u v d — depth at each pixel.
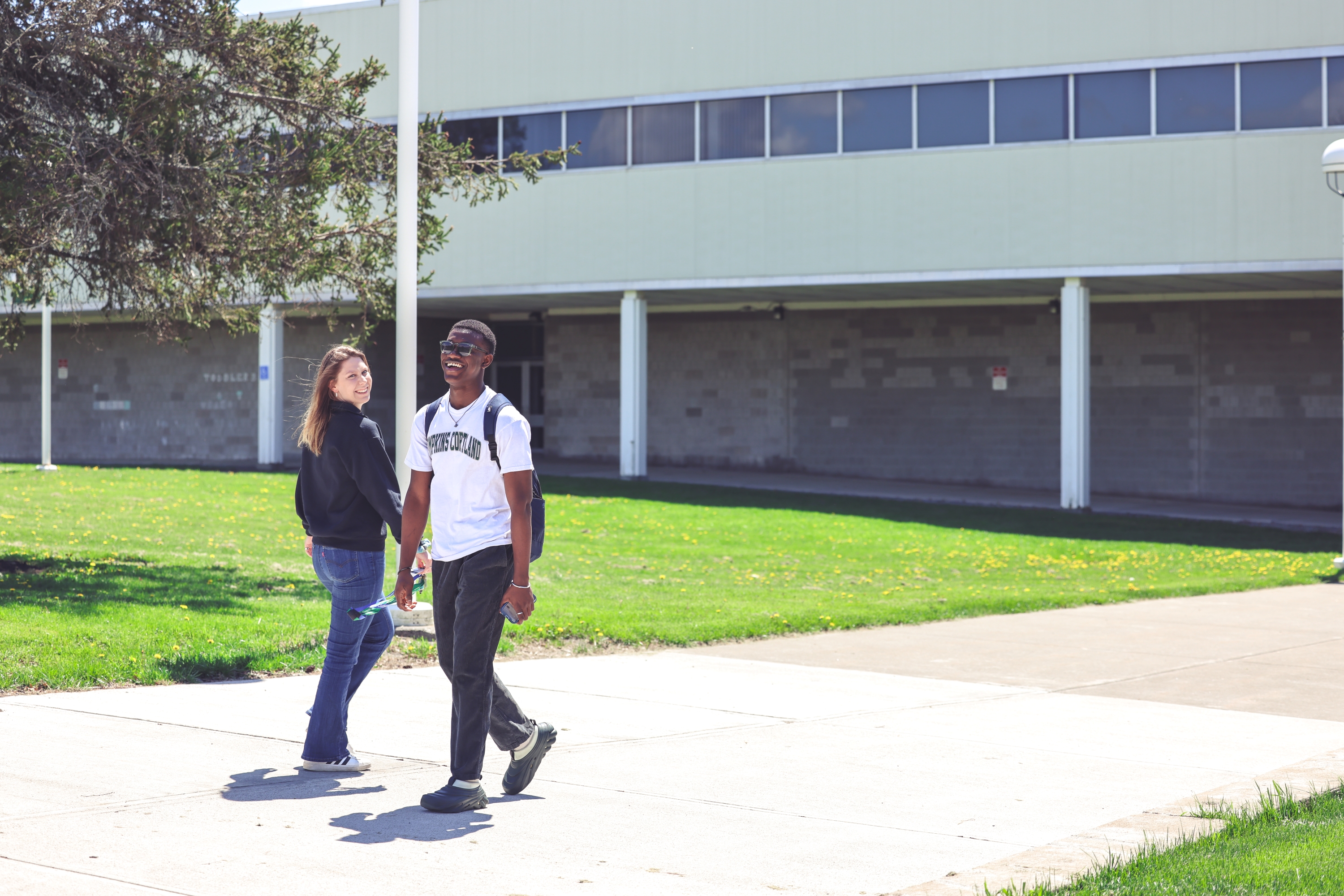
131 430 34.53
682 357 32.47
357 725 7.28
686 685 8.99
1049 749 7.00
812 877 4.61
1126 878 4.46
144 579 12.84
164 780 5.85
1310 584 17.61
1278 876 4.44
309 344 32.47
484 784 6.00
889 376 30.89
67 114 13.05
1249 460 28.69
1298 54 23.86
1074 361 25.36
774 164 26.59
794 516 23.44
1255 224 24.09
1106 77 24.84
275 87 14.77
